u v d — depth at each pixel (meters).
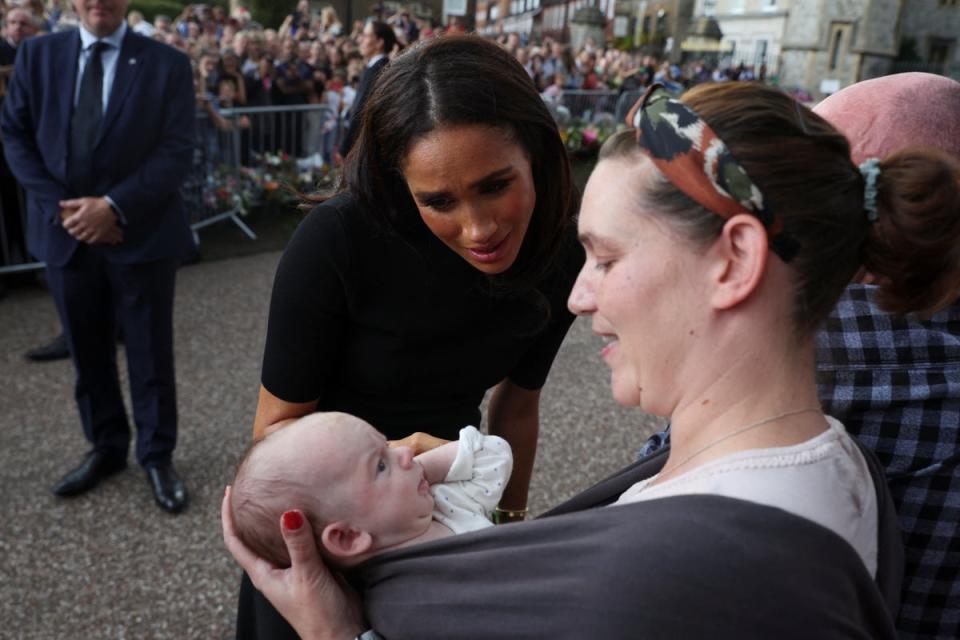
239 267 6.48
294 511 1.01
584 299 0.83
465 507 1.26
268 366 1.47
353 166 1.32
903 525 0.98
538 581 0.74
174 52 3.14
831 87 29.44
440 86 1.16
